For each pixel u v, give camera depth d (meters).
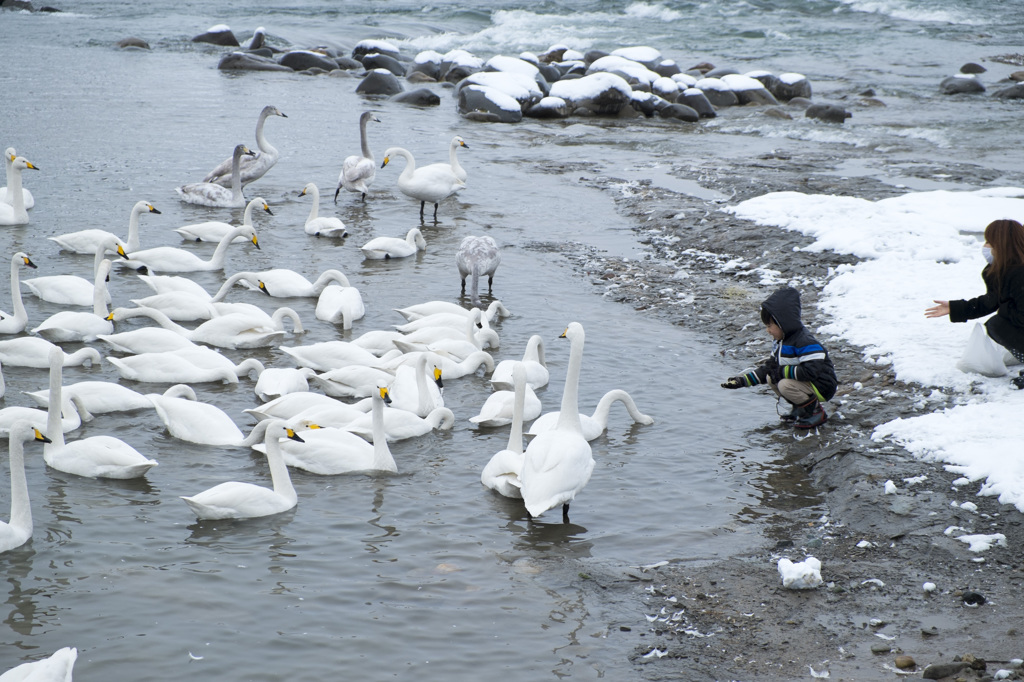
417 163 25.86
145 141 26.55
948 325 12.43
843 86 40.97
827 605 7.34
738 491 9.30
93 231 17.02
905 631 6.96
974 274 14.34
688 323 14.27
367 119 24.33
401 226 19.92
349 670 6.56
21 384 11.47
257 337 13.17
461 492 9.30
